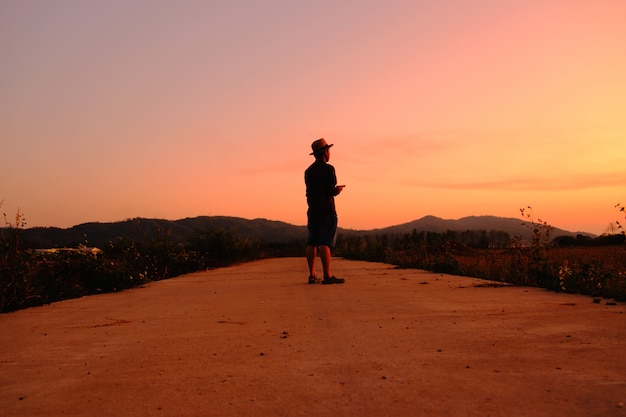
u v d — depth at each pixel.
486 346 4.01
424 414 2.64
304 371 3.49
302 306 6.40
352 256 24.86
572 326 4.64
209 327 5.17
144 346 4.37
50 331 5.18
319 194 9.38
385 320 5.28
